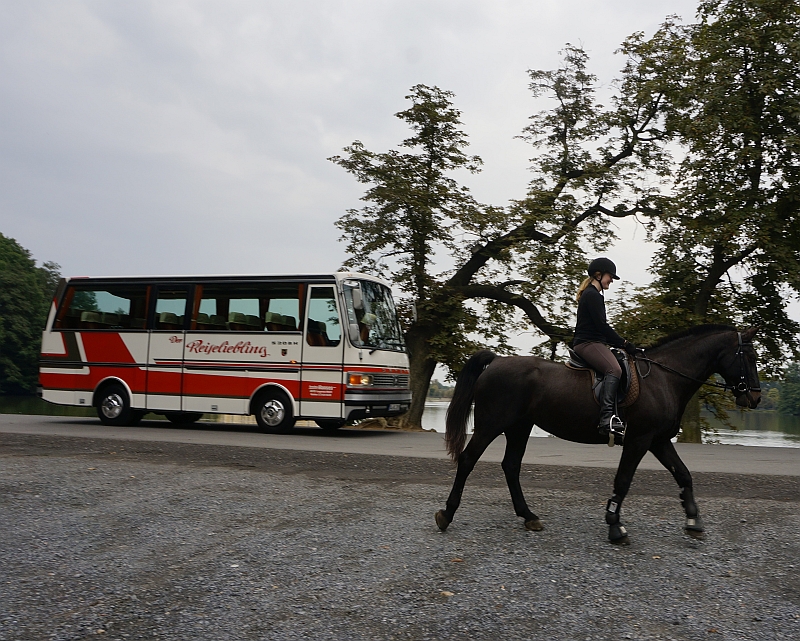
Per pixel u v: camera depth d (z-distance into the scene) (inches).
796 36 807.1
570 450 580.4
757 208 839.7
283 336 667.4
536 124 1030.4
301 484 377.4
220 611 196.1
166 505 324.2
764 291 895.7
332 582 219.5
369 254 984.9
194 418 824.3
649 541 266.5
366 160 968.3
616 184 991.6
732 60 824.9
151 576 225.0
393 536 272.1
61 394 739.4
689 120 887.7
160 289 714.2
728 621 190.7
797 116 804.0
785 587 216.2
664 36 936.3
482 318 989.2
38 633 180.7
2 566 234.5
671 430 278.5
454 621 189.8
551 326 973.8
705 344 290.8
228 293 692.1
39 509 314.5
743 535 274.1
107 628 184.1
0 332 2817.4
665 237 911.7
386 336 687.7
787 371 920.3
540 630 184.5
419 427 933.8
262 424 674.8
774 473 430.0
